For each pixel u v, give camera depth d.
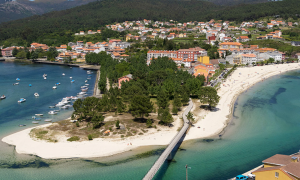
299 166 78.56
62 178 98.19
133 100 152.88
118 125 141.38
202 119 159.62
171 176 99.19
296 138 132.50
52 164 107.50
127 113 169.25
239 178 90.75
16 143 125.75
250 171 98.50
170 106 185.75
